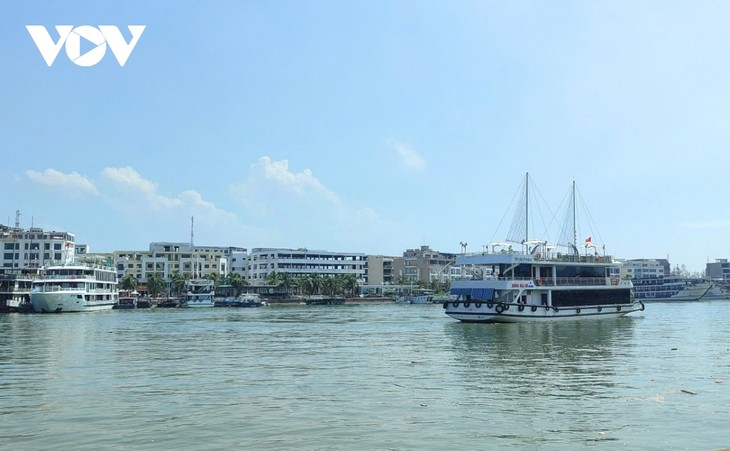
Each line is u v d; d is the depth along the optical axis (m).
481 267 80.88
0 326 80.19
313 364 39.09
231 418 23.86
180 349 48.97
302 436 21.27
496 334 60.28
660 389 29.55
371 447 19.98
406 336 60.59
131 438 21.05
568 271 77.25
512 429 22.16
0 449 19.77
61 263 140.50
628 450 19.67
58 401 27.16
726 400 26.92
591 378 32.84
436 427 22.45
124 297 171.00
